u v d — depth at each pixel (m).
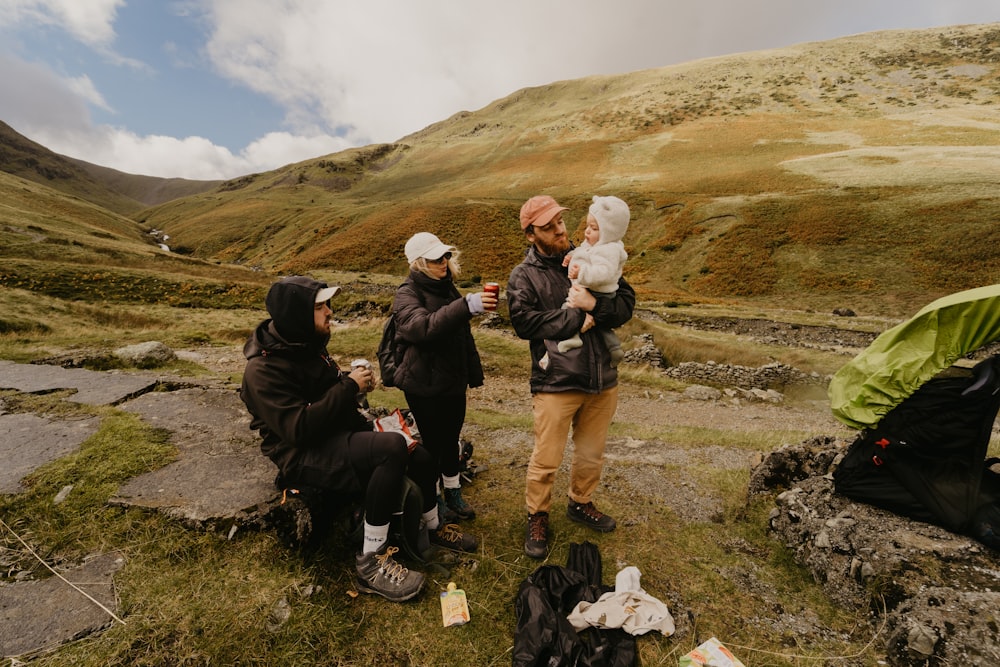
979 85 117.44
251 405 2.48
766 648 2.44
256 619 2.21
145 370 7.40
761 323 23.12
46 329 14.55
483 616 2.52
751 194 60.12
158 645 2.03
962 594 2.38
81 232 57.78
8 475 3.04
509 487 4.21
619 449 6.24
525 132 155.25
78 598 2.22
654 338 18.06
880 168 60.66
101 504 2.80
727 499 4.16
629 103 150.38
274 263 75.25
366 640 2.30
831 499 3.26
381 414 5.49
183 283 32.66
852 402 3.01
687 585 2.89
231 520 2.69
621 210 2.66
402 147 191.62
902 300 33.19
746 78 149.25
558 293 2.92
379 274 54.66
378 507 2.51
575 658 2.19
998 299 2.51
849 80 135.38
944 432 2.71
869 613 2.59
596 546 3.11
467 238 61.12
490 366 13.32
